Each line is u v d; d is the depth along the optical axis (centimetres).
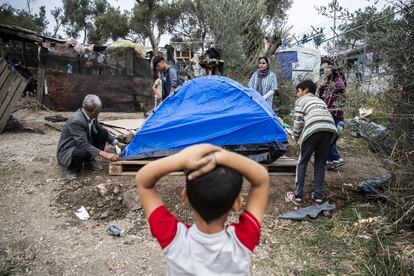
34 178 488
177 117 475
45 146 634
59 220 389
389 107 367
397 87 351
